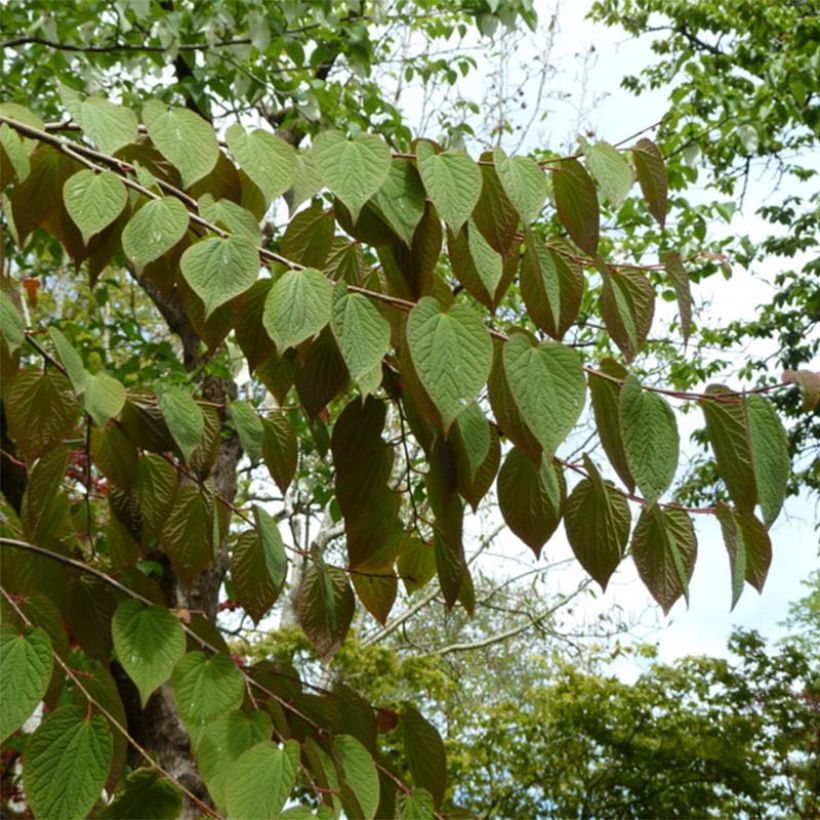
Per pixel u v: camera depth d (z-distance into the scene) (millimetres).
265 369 1544
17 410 1521
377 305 1271
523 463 1370
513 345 1204
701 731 9523
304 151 1468
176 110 1348
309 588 1630
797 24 9125
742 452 1256
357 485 1463
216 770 1325
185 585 1627
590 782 9594
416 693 9852
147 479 1622
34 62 5371
